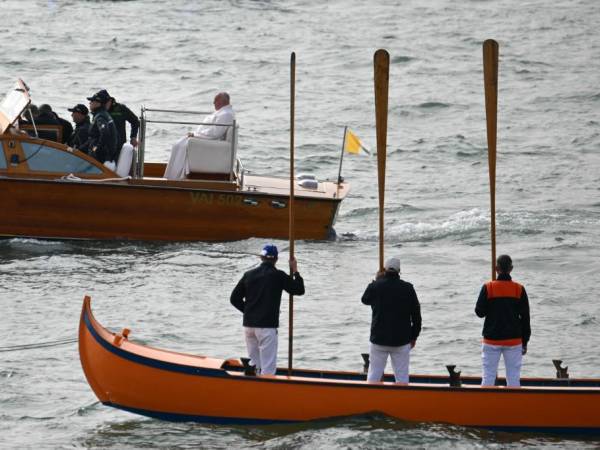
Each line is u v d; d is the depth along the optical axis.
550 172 107.06
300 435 44.25
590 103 139.50
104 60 156.75
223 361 46.84
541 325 60.69
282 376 46.38
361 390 45.00
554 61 164.00
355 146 79.75
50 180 75.00
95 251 74.75
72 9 193.38
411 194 98.06
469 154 114.88
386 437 43.75
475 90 146.00
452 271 72.31
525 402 44.81
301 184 80.50
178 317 61.19
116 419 46.75
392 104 136.75
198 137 77.00
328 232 78.88
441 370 53.38
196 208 76.88
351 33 182.50
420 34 182.12
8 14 186.38
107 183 75.56
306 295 65.94
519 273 71.88
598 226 85.75
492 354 45.47
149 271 70.19
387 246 79.06
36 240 76.25
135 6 198.62
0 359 53.97
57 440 44.34
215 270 70.81
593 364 54.66
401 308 45.16
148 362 45.25
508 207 92.88
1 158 75.06
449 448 43.00
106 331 46.22
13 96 76.88
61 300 63.78
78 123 77.69
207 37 175.88
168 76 149.00
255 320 46.00
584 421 44.91
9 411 47.59
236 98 137.88
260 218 77.62
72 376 52.06
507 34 183.00
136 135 79.12
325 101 137.88
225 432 44.94
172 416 45.78
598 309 63.66
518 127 127.06
